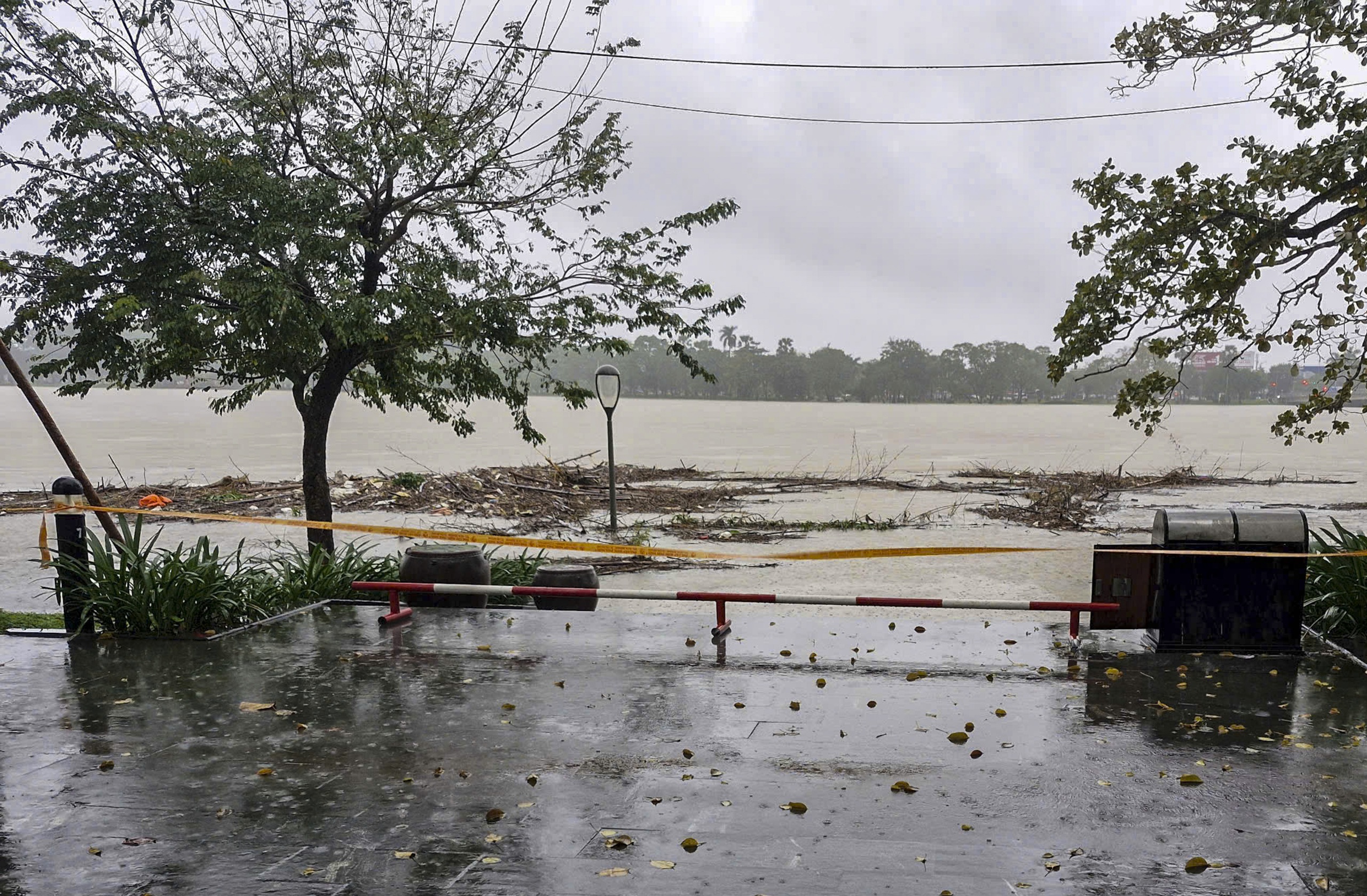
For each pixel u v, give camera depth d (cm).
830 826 462
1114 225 908
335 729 605
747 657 772
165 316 1105
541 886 406
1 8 1087
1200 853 433
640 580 1537
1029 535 2123
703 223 1305
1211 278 888
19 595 1312
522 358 1338
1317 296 921
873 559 1758
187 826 468
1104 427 10431
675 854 435
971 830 457
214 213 1127
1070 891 399
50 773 537
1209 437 7894
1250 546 756
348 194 1249
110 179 1142
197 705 655
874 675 717
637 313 1309
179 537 1995
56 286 1134
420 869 423
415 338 1188
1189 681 695
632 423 10700
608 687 693
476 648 803
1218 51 911
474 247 1326
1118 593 782
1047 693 670
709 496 2806
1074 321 922
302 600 987
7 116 1098
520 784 517
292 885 409
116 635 839
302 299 1136
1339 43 841
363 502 2531
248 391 1320
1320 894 396
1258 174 863
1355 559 843
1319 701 649
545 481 2958
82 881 414
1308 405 962
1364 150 805
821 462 4547
